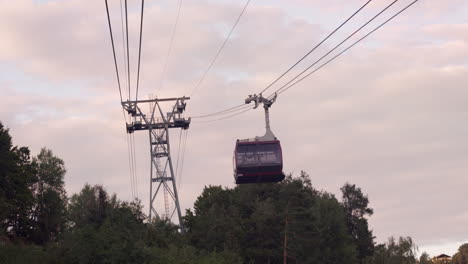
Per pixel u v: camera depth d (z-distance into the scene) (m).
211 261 117.56
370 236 192.62
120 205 138.25
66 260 114.56
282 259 138.12
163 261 113.88
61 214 152.50
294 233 135.25
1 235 131.25
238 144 83.50
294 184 139.38
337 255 154.88
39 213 150.75
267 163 83.00
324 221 157.88
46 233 149.25
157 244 128.75
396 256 165.38
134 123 135.38
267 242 136.25
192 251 124.50
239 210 150.12
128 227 127.31
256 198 149.50
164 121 136.00
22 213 143.25
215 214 143.88
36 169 156.62
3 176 138.75
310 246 138.25
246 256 137.00
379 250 177.88
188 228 156.50
